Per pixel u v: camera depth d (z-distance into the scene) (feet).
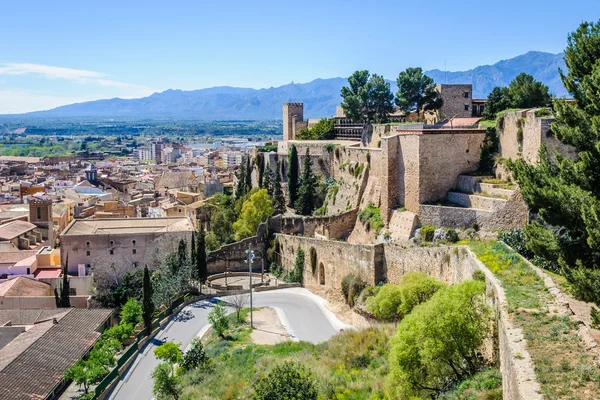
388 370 174.60
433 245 245.65
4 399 211.41
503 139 274.98
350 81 502.38
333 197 401.08
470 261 183.42
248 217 410.72
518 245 197.88
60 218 529.45
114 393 221.05
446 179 282.56
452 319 137.18
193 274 345.92
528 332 110.01
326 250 306.55
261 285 339.36
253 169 529.04
